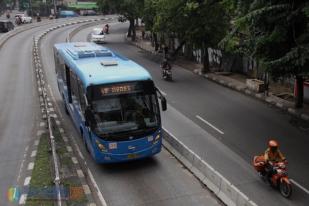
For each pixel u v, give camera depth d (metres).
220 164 16.50
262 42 18.34
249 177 15.23
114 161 15.38
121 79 15.41
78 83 17.34
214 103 25.62
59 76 25.12
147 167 16.12
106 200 13.60
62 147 18.20
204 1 30.19
